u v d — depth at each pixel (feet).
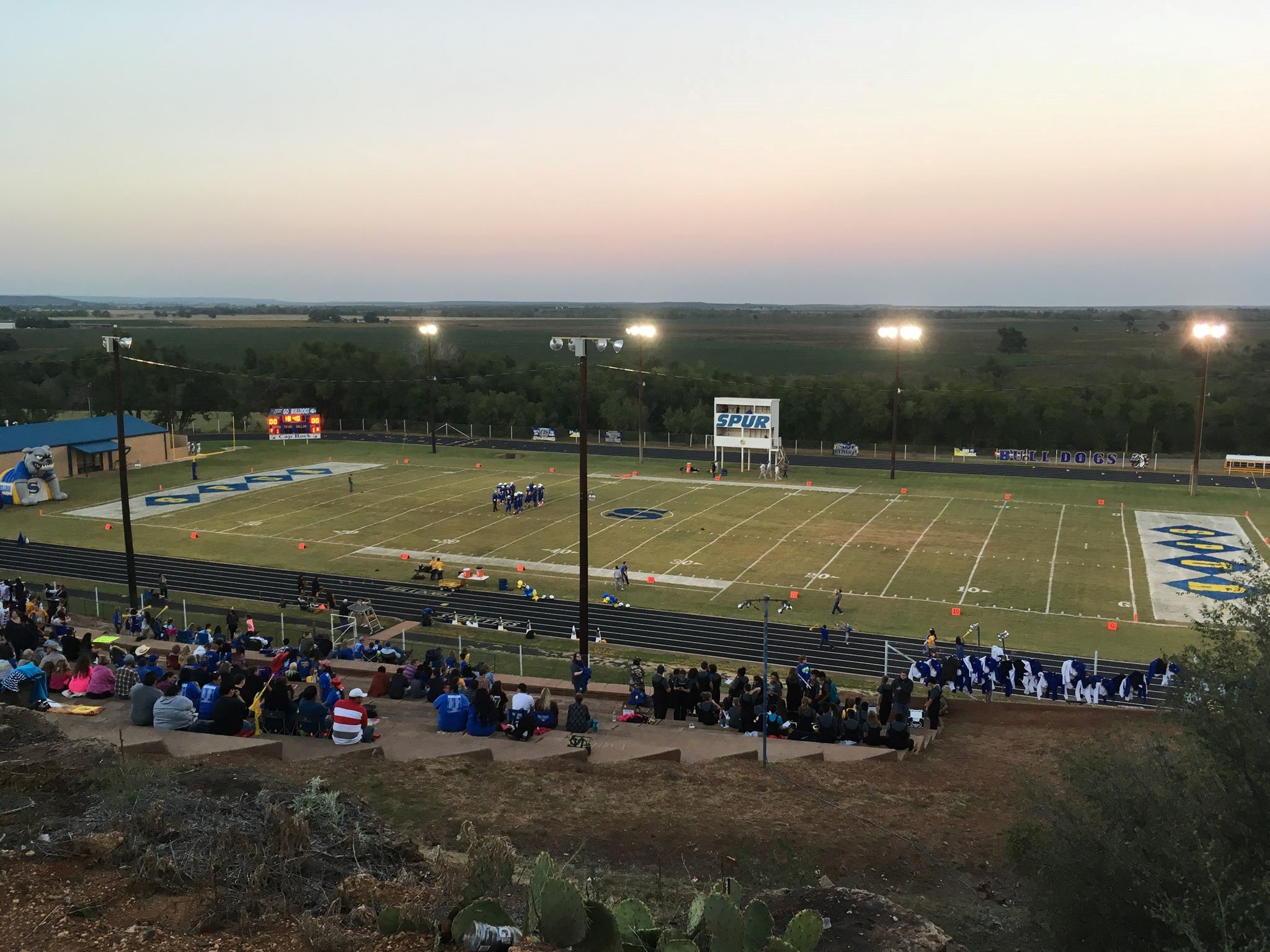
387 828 35.14
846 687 111.86
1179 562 172.45
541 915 19.66
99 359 378.12
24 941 23.21
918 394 360.28
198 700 60.75
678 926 32.17
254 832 30.73
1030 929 40.37
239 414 385.09
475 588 158.10
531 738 63.05
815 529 199.93
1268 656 37.81
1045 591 153.89
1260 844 33.91
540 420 373.81
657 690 78.48
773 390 368.48
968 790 61.11
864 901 28.96
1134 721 80.59
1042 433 344.69
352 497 234.58
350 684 87.71
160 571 165.99
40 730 46.19
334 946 22.95
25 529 199.00
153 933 23.77
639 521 207.72
